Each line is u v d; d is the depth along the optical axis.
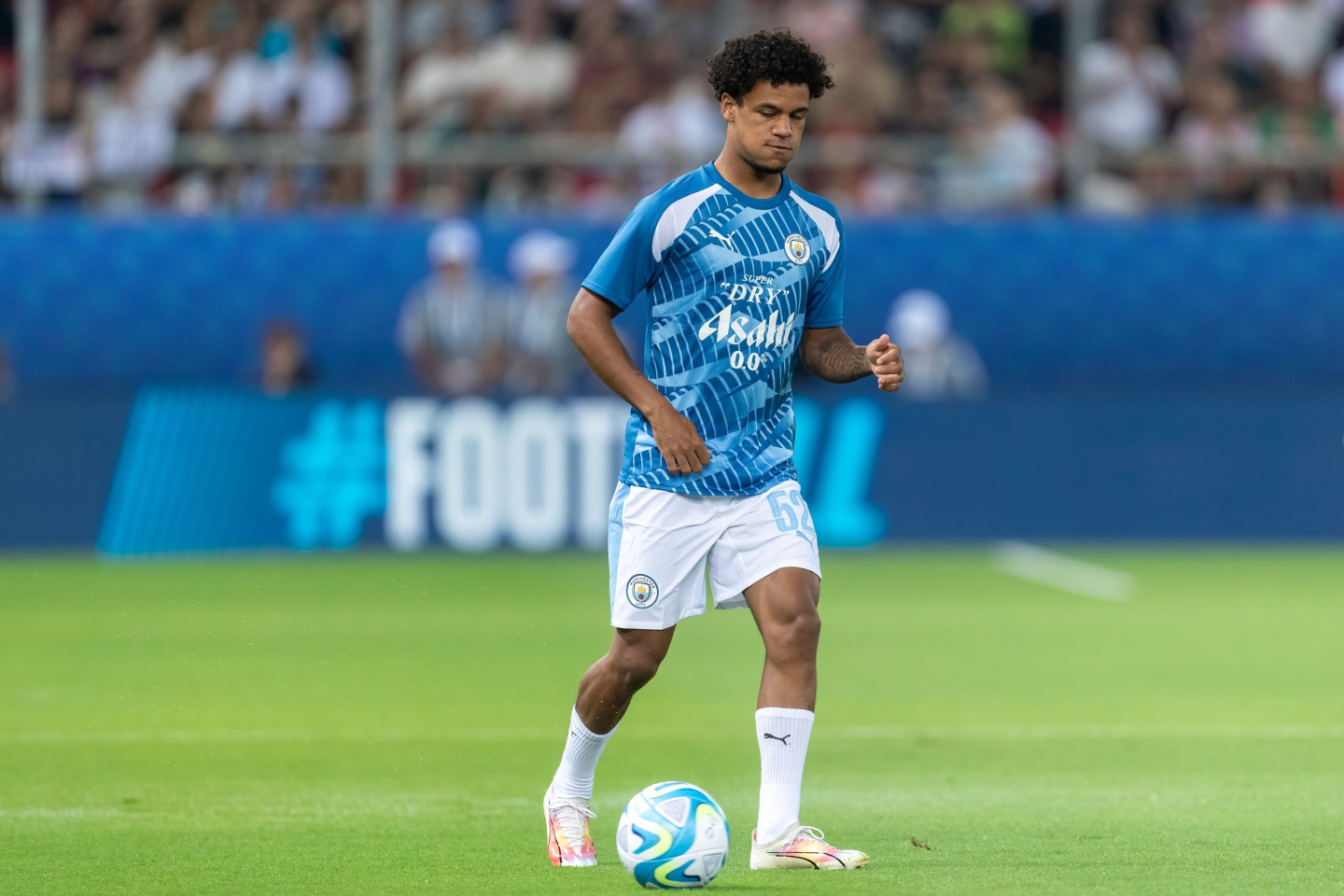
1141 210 64.00
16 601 45.84
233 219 59.94
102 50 64.31
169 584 49.50
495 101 64.12
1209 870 17.17
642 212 17.11
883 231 60.78
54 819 20.31
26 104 62.19
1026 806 21.12
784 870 17.16
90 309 59.81
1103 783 22.84
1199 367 61.84
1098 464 59.50
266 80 63.88
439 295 59.50
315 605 45.25
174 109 63.56
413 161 63.28
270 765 24.12
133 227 59.84
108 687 32.09
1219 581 51.34
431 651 37.34
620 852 16.23
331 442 56.47
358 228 59.94
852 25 65.75
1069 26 65.00
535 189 63.62
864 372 17.70
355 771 23.69
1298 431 59.78
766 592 16.98
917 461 58.91
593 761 17.78
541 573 51.66
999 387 61.44
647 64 65.69
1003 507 59.22
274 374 57.66
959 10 66.31
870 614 44.22
